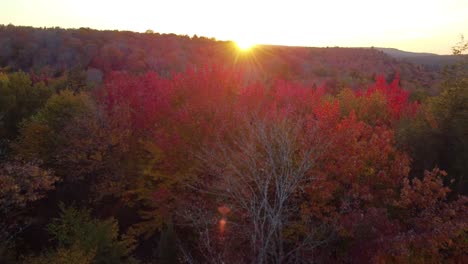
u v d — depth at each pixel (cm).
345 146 1442
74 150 1981
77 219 1565
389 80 6694
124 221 2062
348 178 1364
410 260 1204
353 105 2233
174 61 7331
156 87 1989
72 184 2150
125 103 1975
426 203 1292
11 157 2078
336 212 1330
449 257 1316
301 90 2581
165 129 1736
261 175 1351
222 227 1438
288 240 1393
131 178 1947
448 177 1664
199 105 1806
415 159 1719
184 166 1672
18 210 1852
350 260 1292
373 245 1216
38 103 3047
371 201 1363
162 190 1653
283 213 1396
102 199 2145
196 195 1688
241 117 1681
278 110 1980
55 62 6862
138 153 1923
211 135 1644
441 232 1184
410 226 1315
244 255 1386
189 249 1652
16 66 6681
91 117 2117
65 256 1296
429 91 3559
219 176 1455
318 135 1464
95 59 6881
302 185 1330
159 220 1738
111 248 1546
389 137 1530
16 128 2770
